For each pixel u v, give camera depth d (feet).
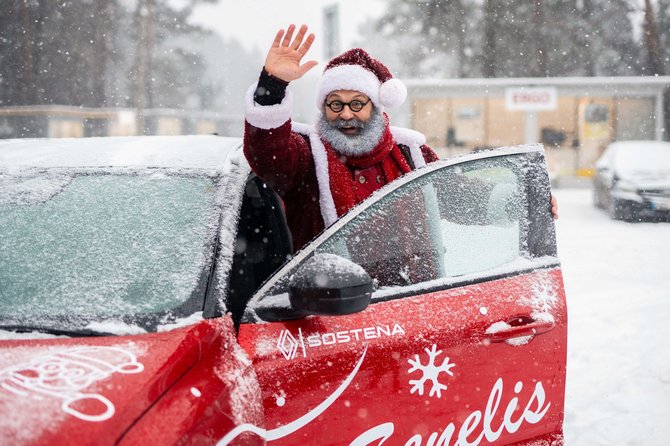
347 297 8.26
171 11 146.41
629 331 27.61
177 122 160.15
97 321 8.73
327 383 9.04
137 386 7.25
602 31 153.28
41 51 147.54
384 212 10.11
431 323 10.01
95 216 10.17
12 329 8.66
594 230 58.54
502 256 11.34
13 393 6.81
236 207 10.39
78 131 143.95
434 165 10.78
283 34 11.21
